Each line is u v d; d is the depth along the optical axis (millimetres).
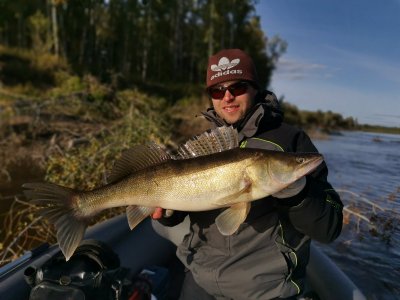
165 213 928
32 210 2045
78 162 2377
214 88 992
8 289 925
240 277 887
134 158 907
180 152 912
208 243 943
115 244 1319
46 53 8648
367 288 1343
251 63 976
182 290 1043
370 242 1547
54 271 830
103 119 4105
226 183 831
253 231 876
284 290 876
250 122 925
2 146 3479
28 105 4258
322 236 841
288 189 792
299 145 928
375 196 1604
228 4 12031
